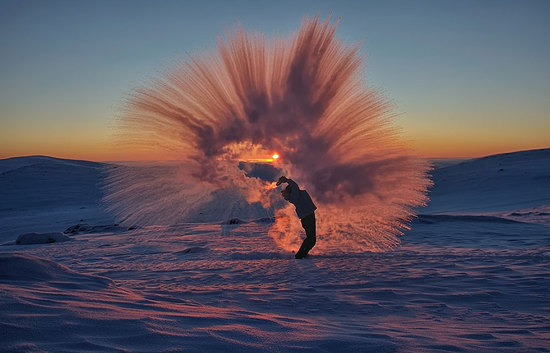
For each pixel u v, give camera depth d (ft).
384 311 12.91
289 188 24.90
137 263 24.84
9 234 98.12
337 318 11.85
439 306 13.46
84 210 137.18
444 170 178.29
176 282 18.01
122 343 6.63
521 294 14.71
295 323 9.55
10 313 7.22
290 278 18.69
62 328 6.89
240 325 8.60
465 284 16.51
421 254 25.12
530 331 10.23
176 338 7.11
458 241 33.24
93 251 31.53
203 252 28.84
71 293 9.98
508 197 111.55
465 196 123.85
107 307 8.63
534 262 21.15
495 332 10.13
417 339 8.89
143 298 11.16
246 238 36.35
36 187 188.85
